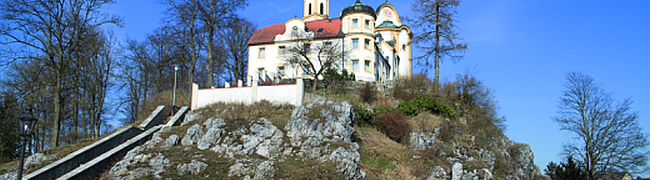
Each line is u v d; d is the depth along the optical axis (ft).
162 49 164.14
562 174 117.50
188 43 141.18
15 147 117.91
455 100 144.56
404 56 201.67
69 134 132.98
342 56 158.20
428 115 129.49
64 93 121.49
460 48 150.20
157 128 105.09
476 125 134.00
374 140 110.93
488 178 98.48
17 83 126.41
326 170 84.64
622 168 114.73
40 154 90.48
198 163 84.94
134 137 100.78
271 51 167.22
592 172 117.50
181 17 138.00
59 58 106.11
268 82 141.59
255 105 118.01
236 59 177.78
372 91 135.44
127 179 79.82
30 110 60.44
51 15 103.76
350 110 109.81
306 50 160.15
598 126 118.93
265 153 92.43
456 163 100.68
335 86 138.41
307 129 100.68
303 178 80.94
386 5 207.62
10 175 82.38
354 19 163.84
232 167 85.05
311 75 144.97
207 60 142.10
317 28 172.76
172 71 166.50
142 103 153.99
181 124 114.62
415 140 115.85
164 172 82.23
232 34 178.50
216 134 96.37
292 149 94.12
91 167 80.94
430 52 152.25
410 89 146.30
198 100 127.13
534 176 145.69
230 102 123.34
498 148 131.75
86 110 143.13
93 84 135.85
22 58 102.22
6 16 98.37
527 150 139.54
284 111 113.70
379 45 177.58
